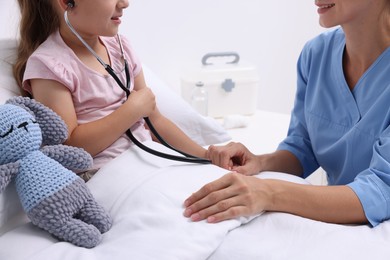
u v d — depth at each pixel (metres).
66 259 0.68
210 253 0.73
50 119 0.82
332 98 1.10
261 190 0.83
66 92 0.96
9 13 1.21
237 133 1.62
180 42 1.86
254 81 1.78
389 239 0.79
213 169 0.91
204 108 1.69
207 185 0.81
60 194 0.73
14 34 1.15
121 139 1.01
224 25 1.94
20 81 1.02
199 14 1.86
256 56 2.08
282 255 0.72
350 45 1.04
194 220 0.77
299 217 0.82
